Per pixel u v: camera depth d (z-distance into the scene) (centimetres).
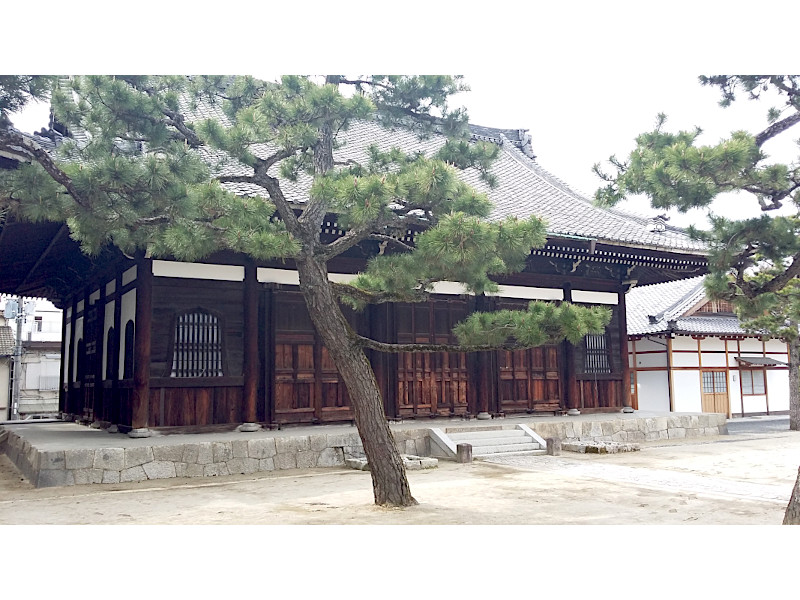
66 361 2014
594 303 1823
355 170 880
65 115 755
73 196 702
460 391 1636
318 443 1224
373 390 817
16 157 919
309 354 1446
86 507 822
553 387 1770
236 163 1389
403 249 1486
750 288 816
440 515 747
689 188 704
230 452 1138
